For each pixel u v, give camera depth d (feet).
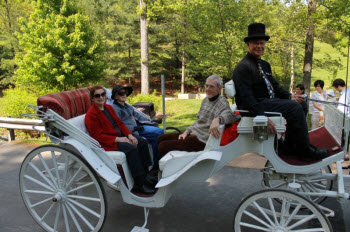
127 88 14.67
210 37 27.35
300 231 9.33
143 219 12.88
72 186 12.29
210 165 10.39
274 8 26.48
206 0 25.94
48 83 38.47
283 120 9.63
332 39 22.59
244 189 15.51
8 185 16.66
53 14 36.91
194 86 100.48
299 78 50.31
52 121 11.18
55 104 11.31
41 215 13.39
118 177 10.61
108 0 85.87
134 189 11.60
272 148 9.94
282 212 9.42
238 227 10.07
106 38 83.76
